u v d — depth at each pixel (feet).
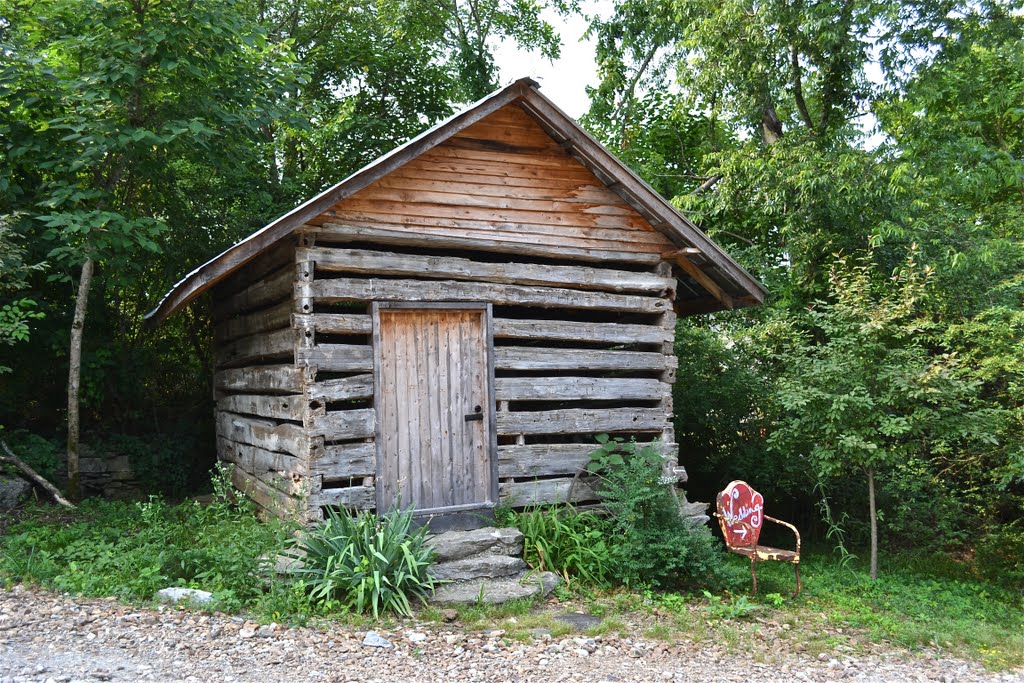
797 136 48.96
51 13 31.63
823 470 30.71
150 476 36.68
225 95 34.12
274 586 21.40
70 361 32.86
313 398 24.93
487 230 27.86
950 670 20.89
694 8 52.60
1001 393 35.99
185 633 18.81
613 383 29.84
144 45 30.89
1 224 27.94
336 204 25.64
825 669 19.92
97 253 30.63
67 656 17.11
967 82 49.34
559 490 28.58
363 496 25.52
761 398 39.55
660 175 57.16
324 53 52.65
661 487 26.63
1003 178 48.78
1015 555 36.50
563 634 20.88
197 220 39.17
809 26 46.21
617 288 29.99
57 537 25.35
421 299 26.78
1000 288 40.16
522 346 30.50
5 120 31.22
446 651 19.04
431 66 56.44
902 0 46.16
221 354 36.40
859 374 29.86
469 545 24.76
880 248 45.65
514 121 28.63
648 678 18.22
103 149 29.76
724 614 23.76
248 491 30.89
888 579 31.45
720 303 34.45
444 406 27.32
